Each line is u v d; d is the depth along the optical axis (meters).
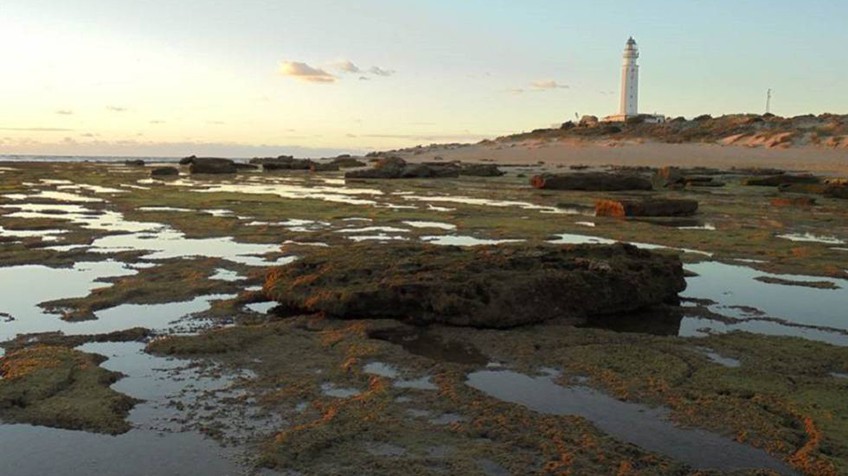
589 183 41.06
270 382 7.77
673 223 23.92
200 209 26.58
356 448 6.15
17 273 13.84
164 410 6.98
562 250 12.39
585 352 8.99
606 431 6.61
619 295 11.20
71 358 8.38
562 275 10.88
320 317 10.61
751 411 7.05
